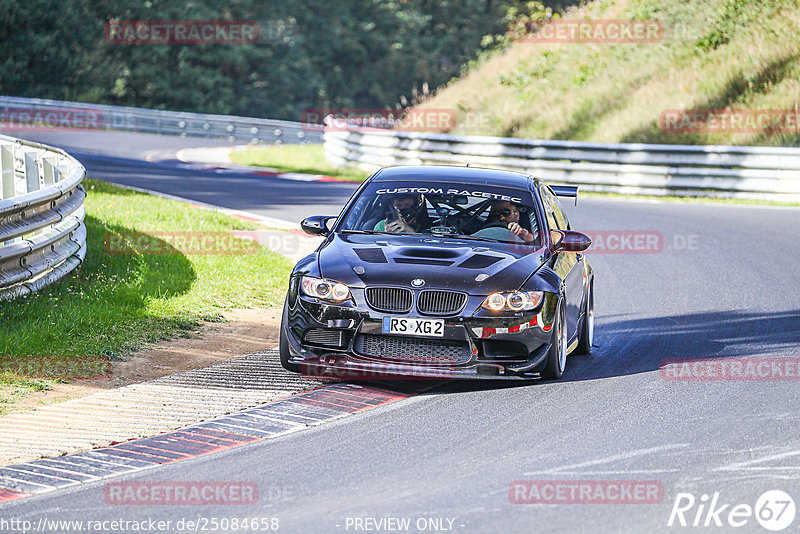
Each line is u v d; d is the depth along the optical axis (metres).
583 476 20.61
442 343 27.22
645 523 18.14
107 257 43.72
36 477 20.45
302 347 27.97
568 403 26.45
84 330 32.38
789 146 100.50
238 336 34.16
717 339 35.56
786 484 20.25
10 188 42.78
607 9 135.88
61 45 191.62
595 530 17.77
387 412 25.38
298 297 28.12
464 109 125.81
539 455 21.98
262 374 28.95
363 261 28.34
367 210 31.72
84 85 194.88
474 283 27.48
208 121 150.62
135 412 25.03
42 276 36.62
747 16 119.19
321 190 80.50
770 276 49.75
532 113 119.94
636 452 22.23
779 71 109.31
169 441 22.88
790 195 84.94
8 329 31.16
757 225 69.38
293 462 21.44
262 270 45.25
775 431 24.00
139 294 37.38
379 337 27.31
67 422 24.12
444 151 97.88
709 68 114.19
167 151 121.75
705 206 81.00
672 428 24.17
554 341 28.23
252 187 81.00
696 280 48.56
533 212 31.75
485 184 32.78
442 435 23.44
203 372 29.09
